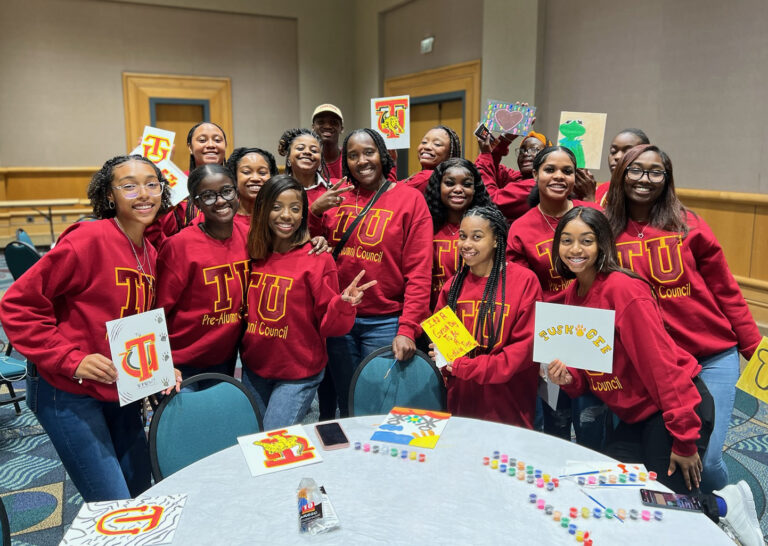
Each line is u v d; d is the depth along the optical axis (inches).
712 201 186.7
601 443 98.2
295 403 95.0
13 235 350.0
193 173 90.7
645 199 88.4
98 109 360.8
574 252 80.9
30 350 74.1
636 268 89.9
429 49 325.1
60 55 347.9
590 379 86.8
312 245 96.8
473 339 88.4
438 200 110.3
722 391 88.0
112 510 61.1
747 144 173.3
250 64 392.2
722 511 69.7
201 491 64.5
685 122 190.9
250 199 107.9
